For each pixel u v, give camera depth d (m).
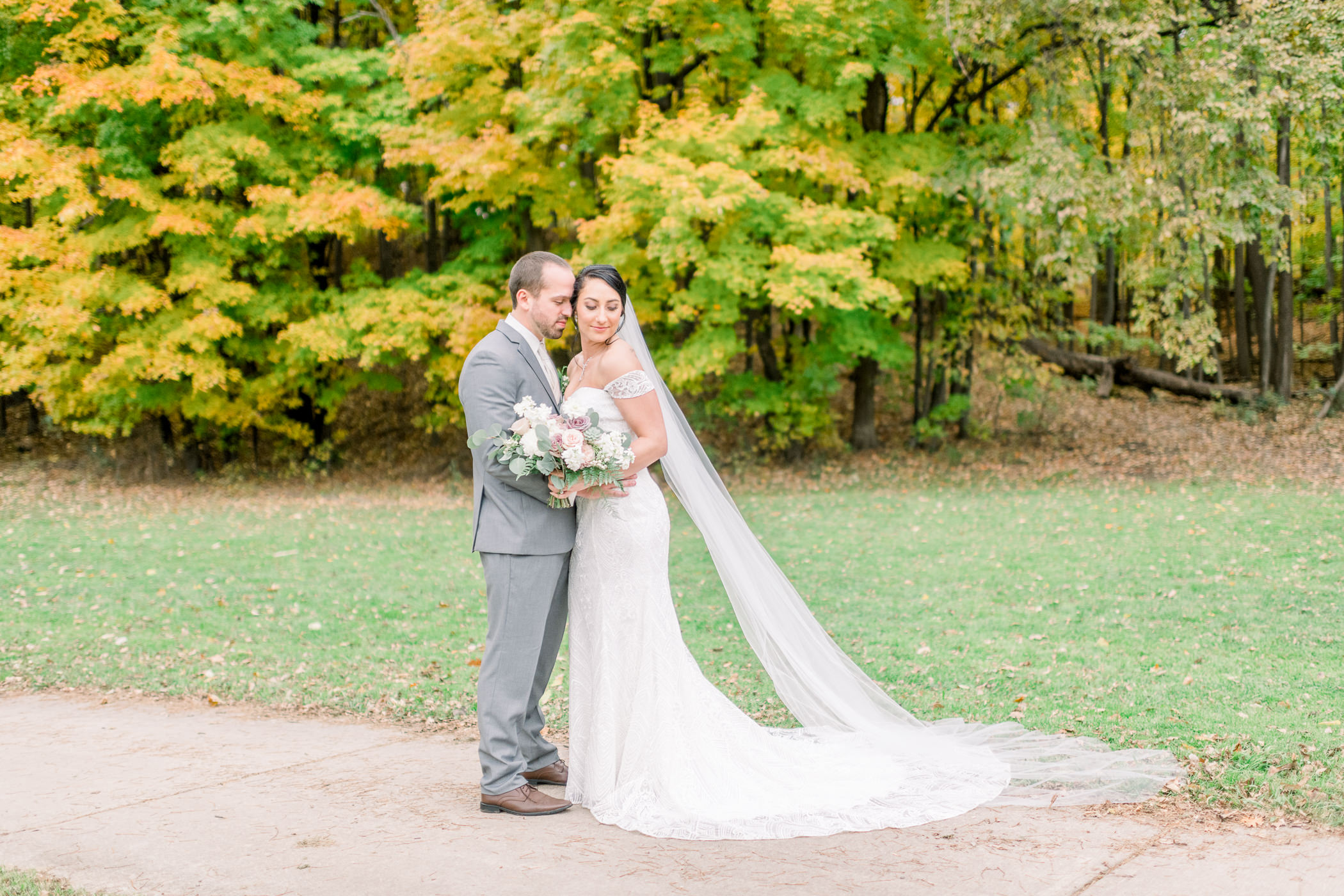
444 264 14.65
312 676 5.64
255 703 5.15
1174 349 12.73
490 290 13.64
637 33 13.27
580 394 3.67
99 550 9.98
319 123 14.11
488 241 14.16
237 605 7.66
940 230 14.91
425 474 15.82
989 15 12.00
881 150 13.88
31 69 13.62
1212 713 4.40
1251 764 3.70
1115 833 3.16
